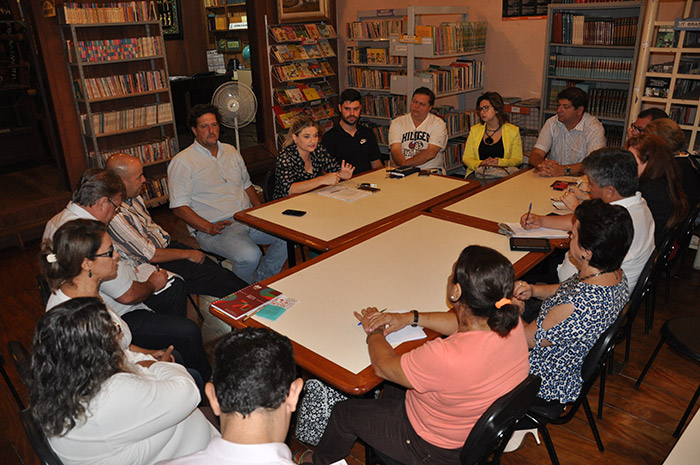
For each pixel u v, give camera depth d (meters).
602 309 1.67
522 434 1.91
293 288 2.04
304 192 3.23
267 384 0.99
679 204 2.57
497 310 1.28
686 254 3.98
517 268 2.18
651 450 2.20
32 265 4.14
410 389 1.54
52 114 4.73
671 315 3.19
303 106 6.57
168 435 1.45
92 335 1.23
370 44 6.71
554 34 4.93
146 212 2.92
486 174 4.02
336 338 1.70
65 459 1.30
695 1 4.41
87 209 2.19
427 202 3.03
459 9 5.67
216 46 9.12
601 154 2.15
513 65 5.74
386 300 1.93
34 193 5.29
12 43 5.92
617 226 1.59
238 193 3.48
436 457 1.48
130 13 4.84
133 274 2.37
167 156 5.34
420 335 1.70
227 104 5.00
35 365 1.21
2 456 2.24
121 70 5.05
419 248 2.39
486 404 1.35
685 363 2.76
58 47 4.60
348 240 2.49
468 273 1.30
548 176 3.50
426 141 4.17
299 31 6.23
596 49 5.07
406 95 5.60
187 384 1.47
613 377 2.66
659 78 4.25
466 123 5.90
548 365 1.81
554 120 3.93
